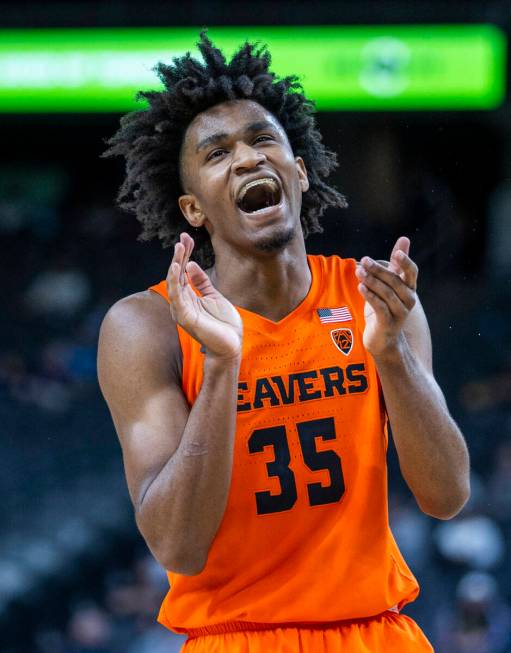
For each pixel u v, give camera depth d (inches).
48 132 1565.0
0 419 1234.0
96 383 1309.1
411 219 1279.5
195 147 284.7
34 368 1320.1
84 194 1617.9
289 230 276.7
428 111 1237.7
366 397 280.5
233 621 278.8
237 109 284.4
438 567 879.7
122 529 1073.5
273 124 283.3
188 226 306.8
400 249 253.9
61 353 1338.6
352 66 1179.9
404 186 1282.0
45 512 1083.9
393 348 258.4
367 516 278.2
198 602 282.2
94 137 1579.7
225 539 276.2
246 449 275.1
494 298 1350.9
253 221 274.5
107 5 1178.6
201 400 253.4
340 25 1178.6
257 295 282.8
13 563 978.7
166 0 1167.0
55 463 1169.4
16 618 925.2
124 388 276.1
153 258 1541.6
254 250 276.2
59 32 1179.9
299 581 276.2
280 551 276.8
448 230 1296.8
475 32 1186.6
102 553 1042.7
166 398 273.7
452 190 1290.6
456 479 270.5
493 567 881.5
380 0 1174.3
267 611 276.2
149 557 912.9
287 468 276.1
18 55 1184.8
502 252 1343.5
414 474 270.1
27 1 1184.2
